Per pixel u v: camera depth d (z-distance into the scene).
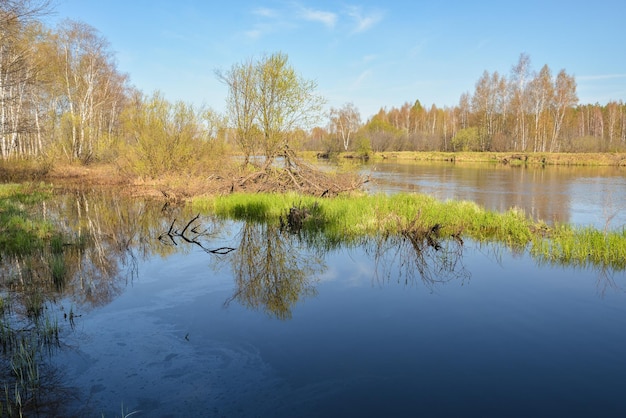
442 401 4.22
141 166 24.41
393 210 13.12
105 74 37.78
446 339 5.59
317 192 17.44
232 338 5.63
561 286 7.71
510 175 31.05
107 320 6.19
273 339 5.60
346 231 12.02
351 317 6.32
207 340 5.57
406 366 4.90
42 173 27.02
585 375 4.70
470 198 19.23
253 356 5.14
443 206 13.84
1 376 4.63
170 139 24.02
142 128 24.02
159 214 15.71
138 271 8.65
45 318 6.20
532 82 54.34
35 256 9.45
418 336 5.68
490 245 10.79
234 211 15.16
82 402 4.19
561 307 6.70
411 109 93.38
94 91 35.81
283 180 18.84
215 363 4.97
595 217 14.61
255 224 13.63
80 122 32.41
